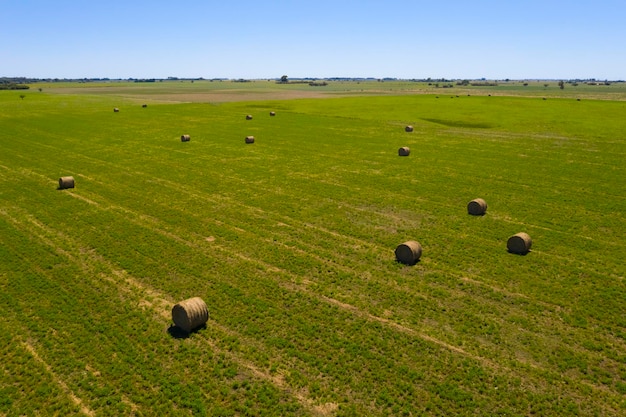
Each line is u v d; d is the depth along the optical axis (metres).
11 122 69.31
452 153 45.94
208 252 23.19
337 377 14.17
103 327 16.73
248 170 39.84
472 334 16.20
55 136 57.03
